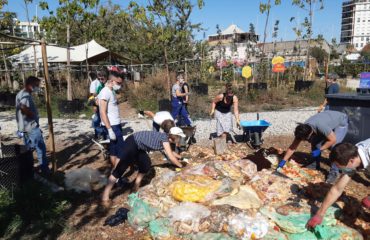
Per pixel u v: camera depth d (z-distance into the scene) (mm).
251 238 3896
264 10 17875
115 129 5848
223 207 4219
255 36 29359
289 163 5984
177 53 24875
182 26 14648
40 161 6141
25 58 18969
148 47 24750
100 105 5652
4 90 18328
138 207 4508
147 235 4293
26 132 5992
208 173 5020
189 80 19953
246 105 15844
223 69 23688
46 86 6242
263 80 20734
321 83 19406
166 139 5250
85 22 16906
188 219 4129
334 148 3678
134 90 16766
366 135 6879
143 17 10828
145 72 21047
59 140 9539
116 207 5109
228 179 4719
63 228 4492
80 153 8070
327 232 3887
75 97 17000
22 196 4984
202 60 21469
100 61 23766
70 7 14016
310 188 4762
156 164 6883
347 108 7172
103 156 7629
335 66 32750
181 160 6336
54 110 15109
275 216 4148
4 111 15625
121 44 27250
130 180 6074
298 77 23406
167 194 4695
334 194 3678
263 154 6551
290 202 4477
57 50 19781
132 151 5176
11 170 5332
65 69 18344
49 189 5406
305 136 5133
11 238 4258
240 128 7871
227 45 49500
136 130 10914
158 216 4414
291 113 13906
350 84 24484
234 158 6781
